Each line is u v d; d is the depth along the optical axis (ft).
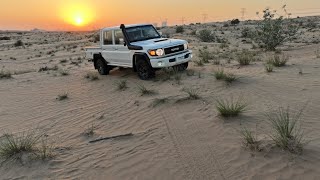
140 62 37.60
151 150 18.63
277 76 32.27
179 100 27.25
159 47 35.86
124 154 18.63
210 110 23.88
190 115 23.47
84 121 25.93
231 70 38.58
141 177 15.90
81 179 16.43
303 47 69.97
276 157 15.70
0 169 18.34
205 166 16.03
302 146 16.28
